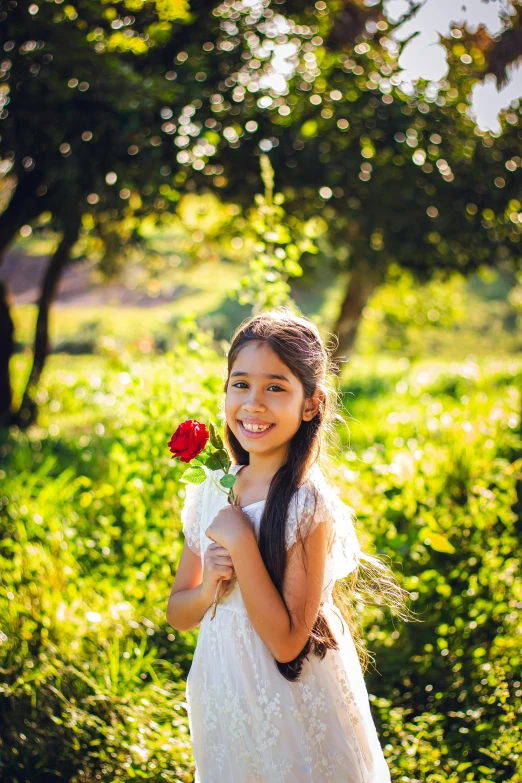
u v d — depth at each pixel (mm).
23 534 4066
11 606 3477
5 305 9539
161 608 3857
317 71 8305
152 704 3193
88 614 3488
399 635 3727
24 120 6801
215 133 7551
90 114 6770
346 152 8289
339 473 3982
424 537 3760
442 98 8422
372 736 2168
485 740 3029
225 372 2684
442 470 4660
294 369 2055
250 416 2053
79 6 6418
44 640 3377
